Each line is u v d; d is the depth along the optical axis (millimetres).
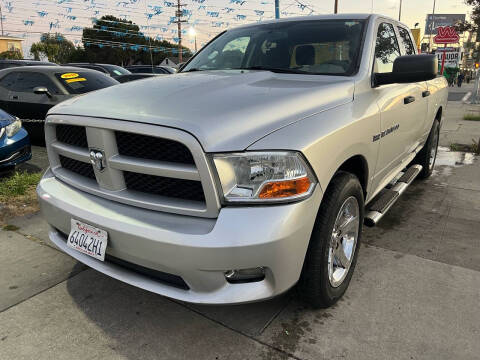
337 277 2383
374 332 2174
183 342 2143
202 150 1728
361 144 2375
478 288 2568
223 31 3785
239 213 1761
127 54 58219
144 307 2447
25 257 3045
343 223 2365
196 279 1830
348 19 3133
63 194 2305
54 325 2289
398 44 3613
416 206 4055
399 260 2938
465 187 4680
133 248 1917
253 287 1863
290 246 1815
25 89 6914
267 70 2889
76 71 7156
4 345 2131
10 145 4695
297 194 1828
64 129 2373
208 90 2215
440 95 4684
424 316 2297
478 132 8383
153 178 1963
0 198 4203
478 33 24094
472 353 2012
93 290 2625
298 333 2182
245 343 2123
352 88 2543
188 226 1816
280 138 1837
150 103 2041
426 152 4695
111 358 2041
